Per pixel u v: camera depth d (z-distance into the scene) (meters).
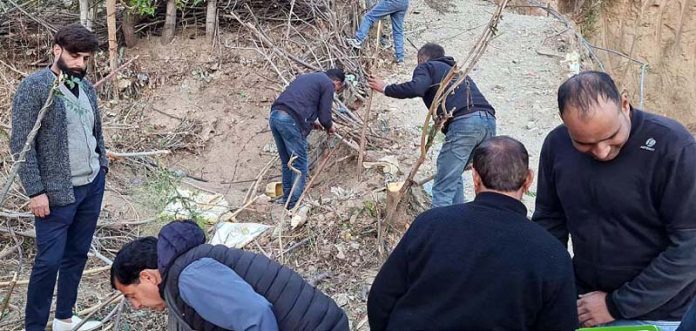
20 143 3.51
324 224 5.29
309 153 7.02
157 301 2.59
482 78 8.91
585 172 2.61
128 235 5.38
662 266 2.49
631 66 14.35
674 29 14.31
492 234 2.20
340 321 2.62
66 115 3.61
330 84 6.06
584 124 2.34
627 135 2.44
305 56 7.96
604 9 14.57
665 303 2.63
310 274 4.82
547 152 2.80
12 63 7.68
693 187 2.39
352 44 8.19
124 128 7.30
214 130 7.52
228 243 5.12
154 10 7.90
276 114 5.88
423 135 4.54
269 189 6.55
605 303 2.68
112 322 4.20
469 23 10.61
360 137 6.83
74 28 3.53
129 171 6.60
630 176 2.49
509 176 2.27
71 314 4.06
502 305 2.16
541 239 2.20
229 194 6.70
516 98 8.48
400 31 8.64
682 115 14.51
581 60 9.91
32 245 5.11
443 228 2.27
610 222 2.59
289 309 2.51
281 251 4.90
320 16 8.52
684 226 2.42
